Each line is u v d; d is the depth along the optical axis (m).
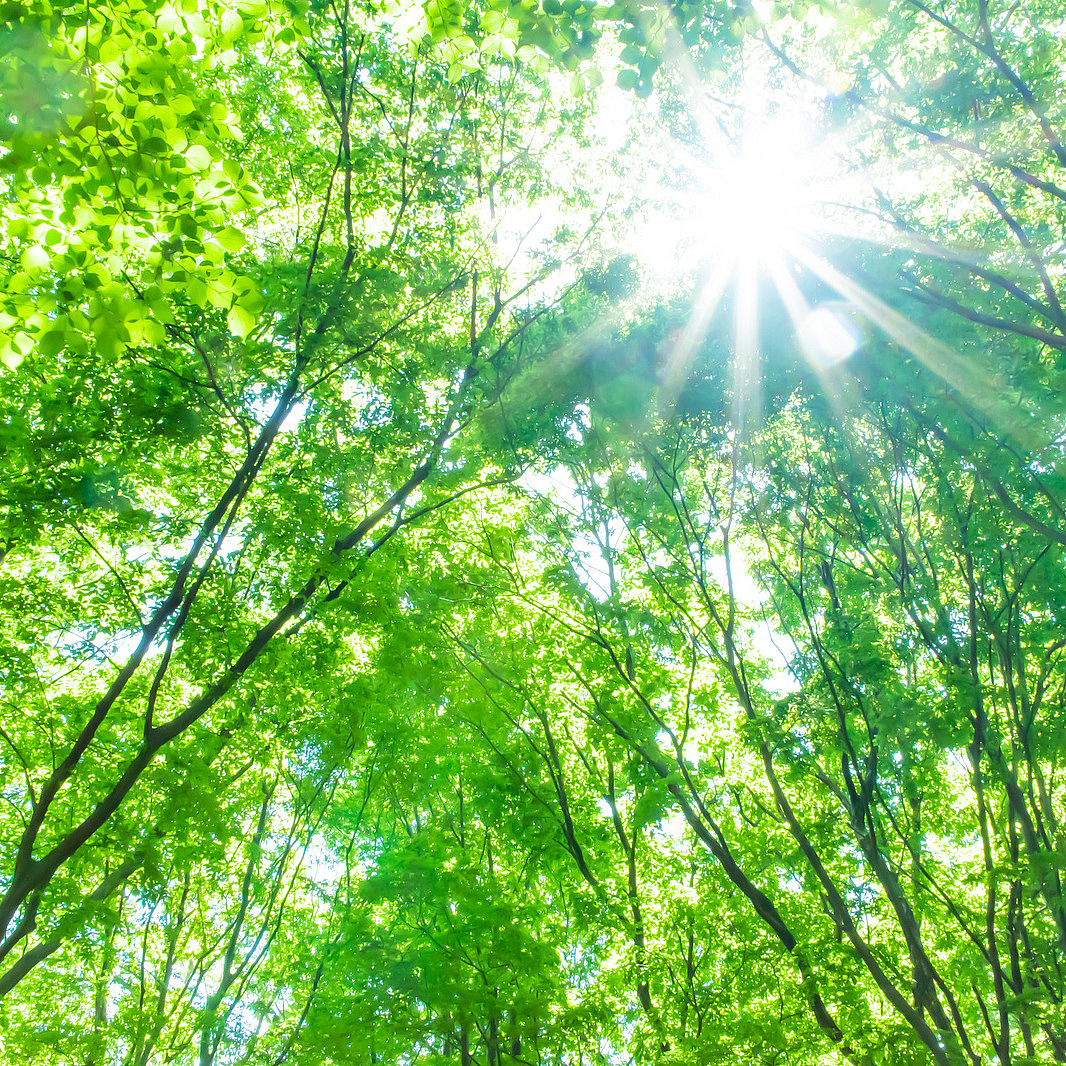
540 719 12.95
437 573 13.25
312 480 10.71
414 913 9.88
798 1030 9.55
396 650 10.68
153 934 13.59
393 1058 9.23
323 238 12.12
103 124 5.03
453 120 12.19
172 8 5.67
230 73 11.51
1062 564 9.33
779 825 12.47
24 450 8.11
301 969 11.98
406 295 10.85
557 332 11.70
